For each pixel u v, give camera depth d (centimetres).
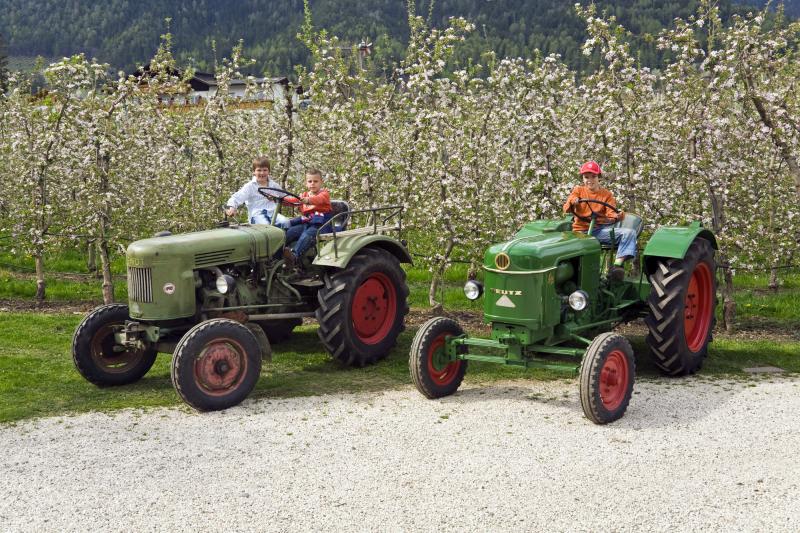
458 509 467
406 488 497
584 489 493
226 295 763
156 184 1364
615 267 740
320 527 447
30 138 1198
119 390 736
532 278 643
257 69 10075
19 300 1209
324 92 1114
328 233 839
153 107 1320
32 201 1211
